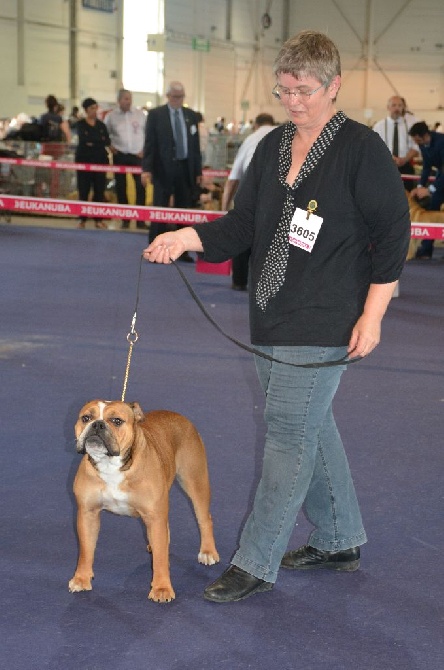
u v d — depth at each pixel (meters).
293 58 3.64
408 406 7.09
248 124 38.12
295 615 3.89
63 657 3.49
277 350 3.90
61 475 5.44
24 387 7.31
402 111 16.94
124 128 18.69
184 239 4.07
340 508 4.26
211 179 19.81
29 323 9.77
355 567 4.35
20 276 12.80
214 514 4.93
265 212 3.92
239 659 3.51
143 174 14.00
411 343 9.41
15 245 15.99
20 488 5.22
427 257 16.47
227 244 4.12
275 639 3.68
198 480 4.34
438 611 3.94
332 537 4.30
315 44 3.66
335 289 3.82
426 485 5.42
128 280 12.79
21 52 30.30
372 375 8.04
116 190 18.70
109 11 34.12
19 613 3.83
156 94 37.09
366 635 3.72
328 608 3.96
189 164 14.06
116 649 3.56
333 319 3.83
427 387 7.68
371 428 6.50
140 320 10.09
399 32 41.88
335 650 3.60
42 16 30.95
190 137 14.00
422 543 4.64
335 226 3.78
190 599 4.01
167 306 10.97
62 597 3.99
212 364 8.26
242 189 4.12
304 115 3.73
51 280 12.56
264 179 3.96
